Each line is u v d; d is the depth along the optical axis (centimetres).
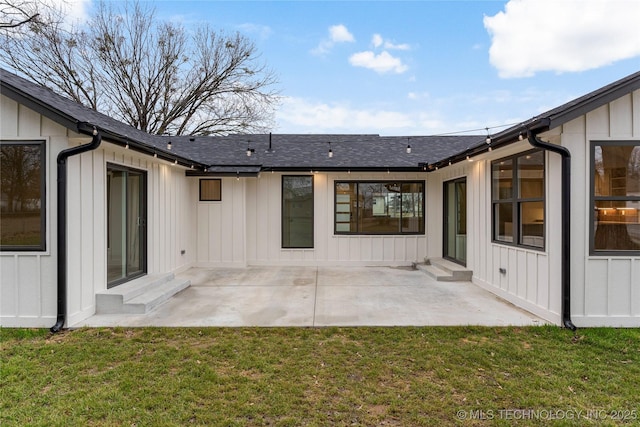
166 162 684
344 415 252
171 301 568
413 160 930
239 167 879
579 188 435
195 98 2020
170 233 757
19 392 279
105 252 521
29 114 434
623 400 269
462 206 794
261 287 671
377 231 928
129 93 1898
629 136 434
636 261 437
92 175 489
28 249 434
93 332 419
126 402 265
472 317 478
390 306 534
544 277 474
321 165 891
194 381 299
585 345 377
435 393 282
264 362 337
